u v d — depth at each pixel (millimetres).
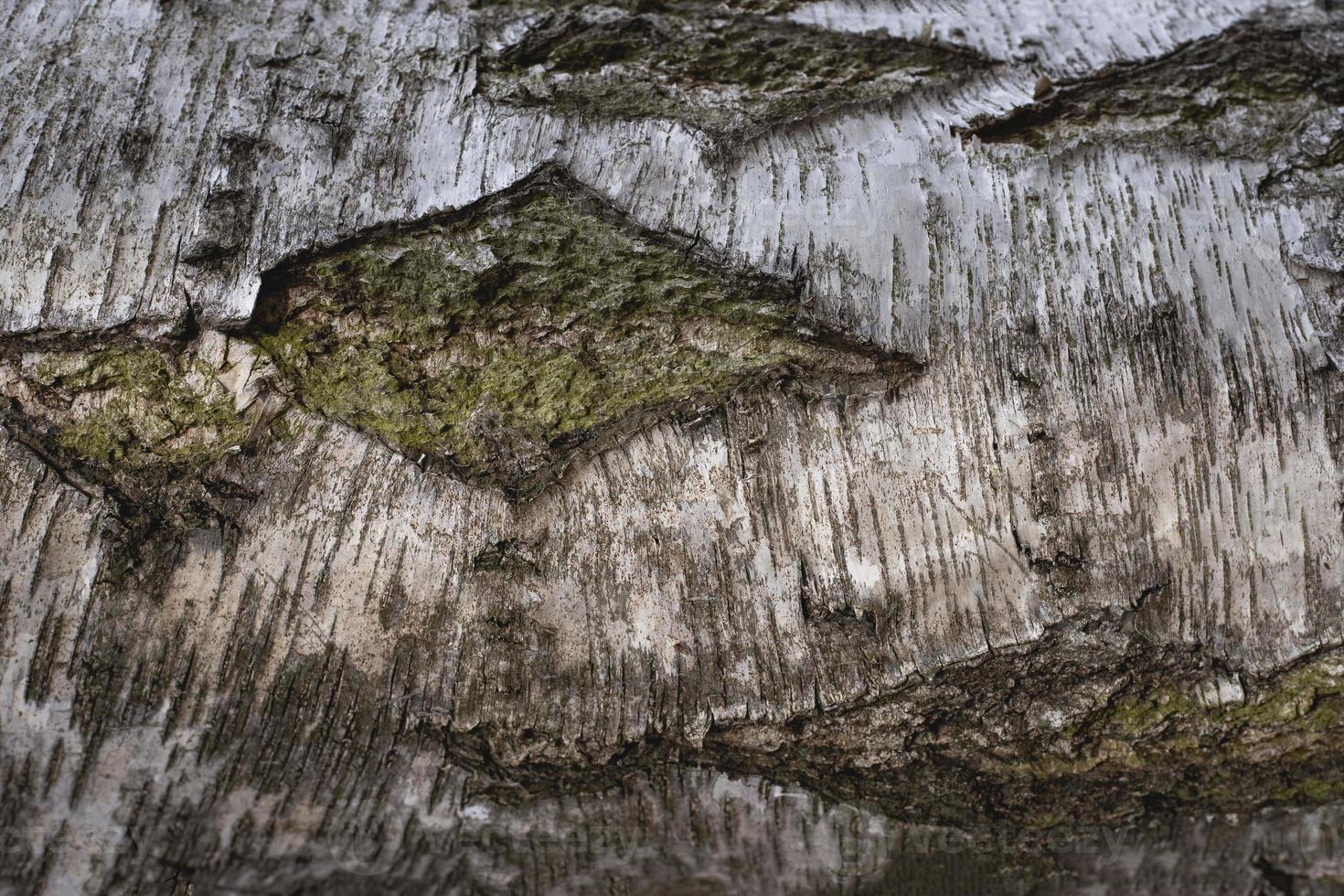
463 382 470
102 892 489
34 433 465
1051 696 480
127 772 479
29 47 477
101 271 462
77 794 480
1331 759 489
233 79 476
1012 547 471
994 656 474
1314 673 477
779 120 479
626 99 480
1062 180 479
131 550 468
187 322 462
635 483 471
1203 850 502
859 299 468
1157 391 469
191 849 490
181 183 467
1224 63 492
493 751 480
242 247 463
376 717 477
